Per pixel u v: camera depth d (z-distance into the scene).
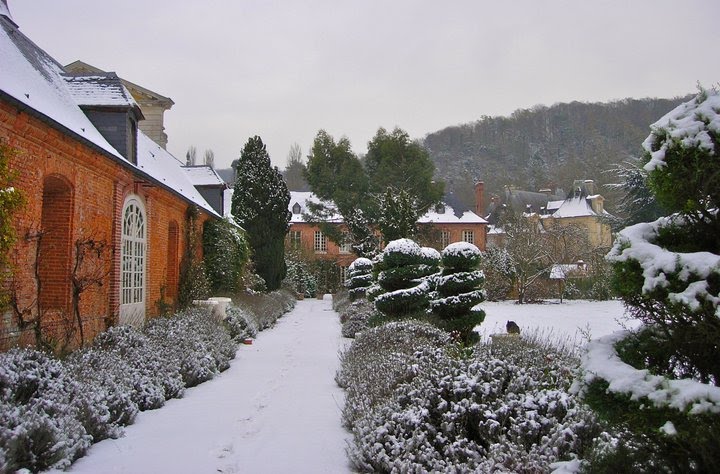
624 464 3.08
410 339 9.23
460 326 12.16
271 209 27.78
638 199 27.42
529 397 5.09
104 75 12.31
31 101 7.67
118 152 11.72
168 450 5.70
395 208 27.14
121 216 11.30
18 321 7.32
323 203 39.47
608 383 3.02
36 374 5.68
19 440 4.57
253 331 16.16
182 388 8.49
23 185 7.47
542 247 33.47
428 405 5.41
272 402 7.99
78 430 5.44
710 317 2.79
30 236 7.65
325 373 10.41
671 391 2.72
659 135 3.31
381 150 37.84
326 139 38.62
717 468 2.63
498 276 32.03
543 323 19.67
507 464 4.51
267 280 27.56
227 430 6.50
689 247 3.21
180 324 10.96
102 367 7.21
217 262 19.64
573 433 4.44
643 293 2.95
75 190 9.20
